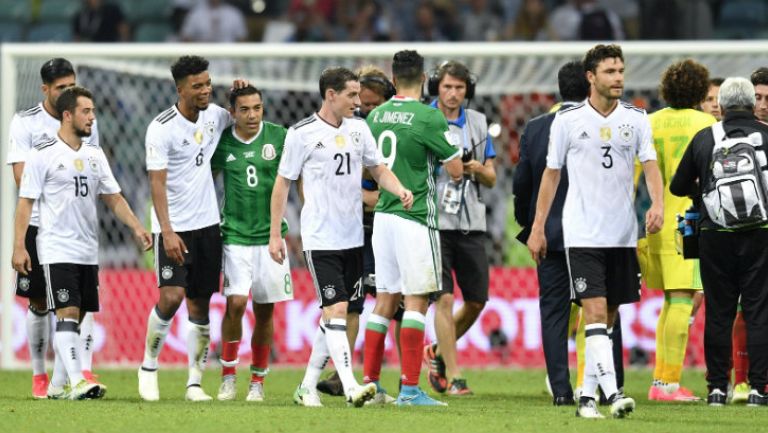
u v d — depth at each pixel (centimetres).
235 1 6688
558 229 2784
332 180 2647
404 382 2711
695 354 4106
